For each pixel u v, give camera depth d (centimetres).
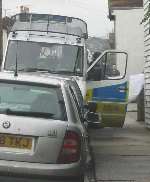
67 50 1484
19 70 1447
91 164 1184
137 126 2198
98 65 1678
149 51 2027
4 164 723
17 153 727
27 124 732
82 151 767
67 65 1470
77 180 751
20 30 1520
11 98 772
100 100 1717
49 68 1462
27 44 1491
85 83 1470
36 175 727
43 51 1484
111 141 1661
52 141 735
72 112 780
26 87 789
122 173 1138
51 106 769
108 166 1214
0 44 2225
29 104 765
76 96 926
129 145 1573
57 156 736
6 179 725
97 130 1970
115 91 1730
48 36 1505
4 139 728
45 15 1557
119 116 1745
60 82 812
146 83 2105
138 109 2428
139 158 1334
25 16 1556
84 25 1562
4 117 734
